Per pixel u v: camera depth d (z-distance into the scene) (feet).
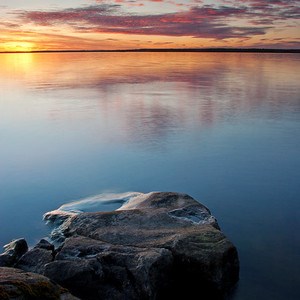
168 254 22.44
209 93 113.19
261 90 118.93
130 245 23.86
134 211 28.50
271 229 30.71
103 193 38.04
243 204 35.65
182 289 23.18
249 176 43.01
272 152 52.44
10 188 39.81
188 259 22.56
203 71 206.08
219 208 34.91
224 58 444.96
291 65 266.98
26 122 74.79
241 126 68.74
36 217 32.89
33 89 127.65
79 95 111.96
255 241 28.78
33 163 48.44
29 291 16.58
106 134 63.93
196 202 30.30
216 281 22.29
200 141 58.54
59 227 29.68
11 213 33.83
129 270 20.99
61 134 64.49
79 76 178.81
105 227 26.53
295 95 107.14
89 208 33.63
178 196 31.40
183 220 27.32
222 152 52.65
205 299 23.00
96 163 48.16
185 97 105.29
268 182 41.11
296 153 51.93
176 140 59.26
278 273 24.66
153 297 20.98
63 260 22.17
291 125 69.26
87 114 82.12
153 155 51.44
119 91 119.75
